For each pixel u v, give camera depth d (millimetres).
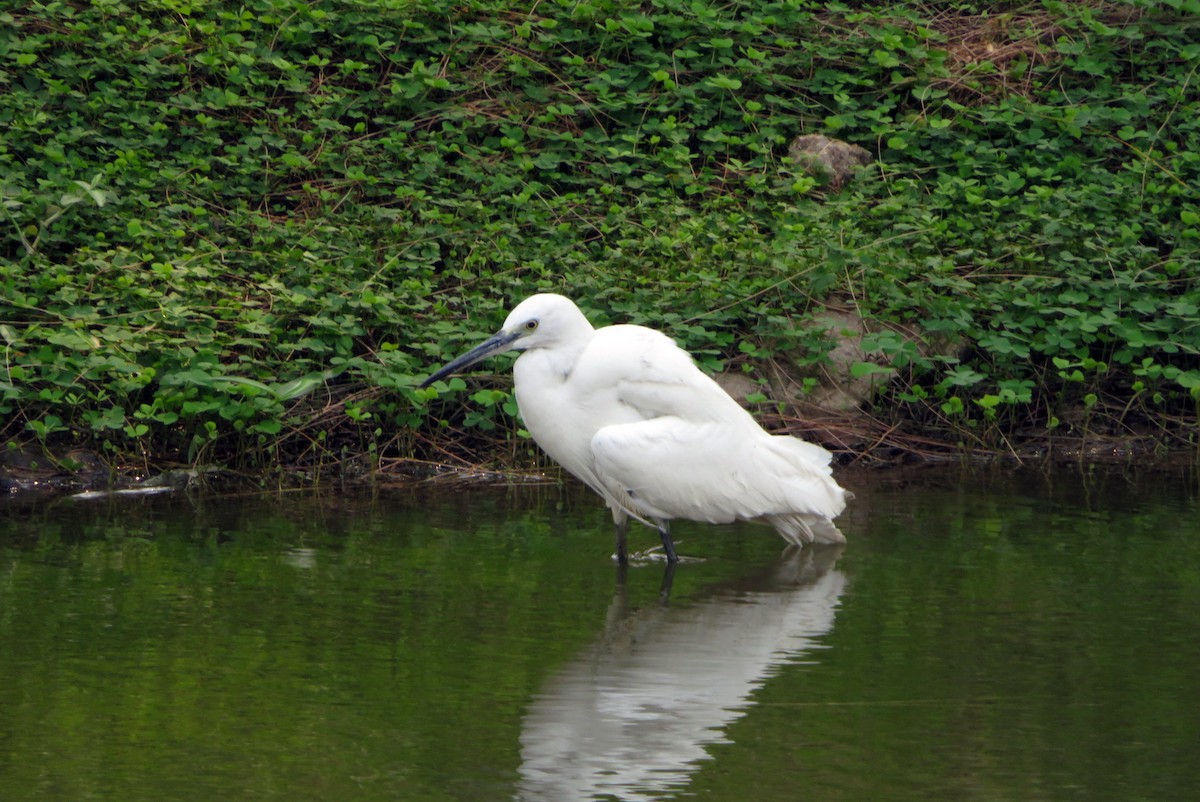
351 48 17656
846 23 19109
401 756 7020
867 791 6680
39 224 14258
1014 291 14570
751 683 7988
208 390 12555
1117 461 13305
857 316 14289
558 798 6590
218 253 14359
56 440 12555
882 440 13492
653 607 9320
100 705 7590
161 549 10398
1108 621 8984
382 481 12516
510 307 14133
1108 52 18422
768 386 13750
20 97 15883
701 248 14992
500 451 13094
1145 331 14289
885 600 9445
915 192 16250
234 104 16328
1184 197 16453
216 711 7531
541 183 16266
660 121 17156
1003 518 11398
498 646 8547
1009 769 6918
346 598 9383
